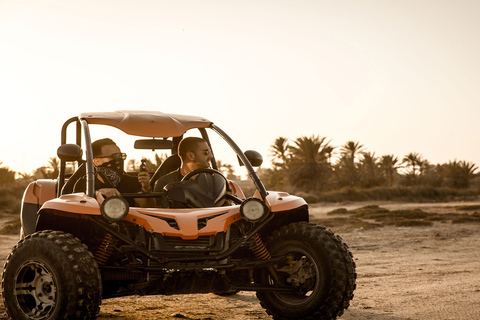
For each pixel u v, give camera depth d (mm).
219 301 5848
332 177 67625
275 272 4586
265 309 4938
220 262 4176
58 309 3834
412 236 13445
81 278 3855
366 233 14258
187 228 4191
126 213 4059
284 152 68562
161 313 5195
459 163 72250
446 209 28859
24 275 4121
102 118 5105
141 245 4145
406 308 5395
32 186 5656
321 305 4270
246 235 4301
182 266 4043
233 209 4500
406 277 7488
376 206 32250
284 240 4488
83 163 5238
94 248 4535
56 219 4410
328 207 36219
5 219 20562
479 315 5051
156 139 5457
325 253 4270
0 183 39031
